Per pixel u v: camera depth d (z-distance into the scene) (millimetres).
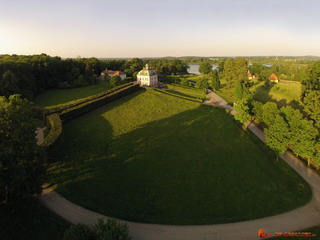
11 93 67250
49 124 48438
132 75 144875
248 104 63031
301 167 38375
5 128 22719
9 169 21109
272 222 25422
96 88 100750
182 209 26844
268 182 33469
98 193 28750
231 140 48188
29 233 21750
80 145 41469
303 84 59250
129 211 26109
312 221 25922
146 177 32969
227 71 96812
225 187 31609
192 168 36156
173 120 60125
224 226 24438
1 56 113938
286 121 39844
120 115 61594
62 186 29250
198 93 100812
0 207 23047
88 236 19188
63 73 107688
